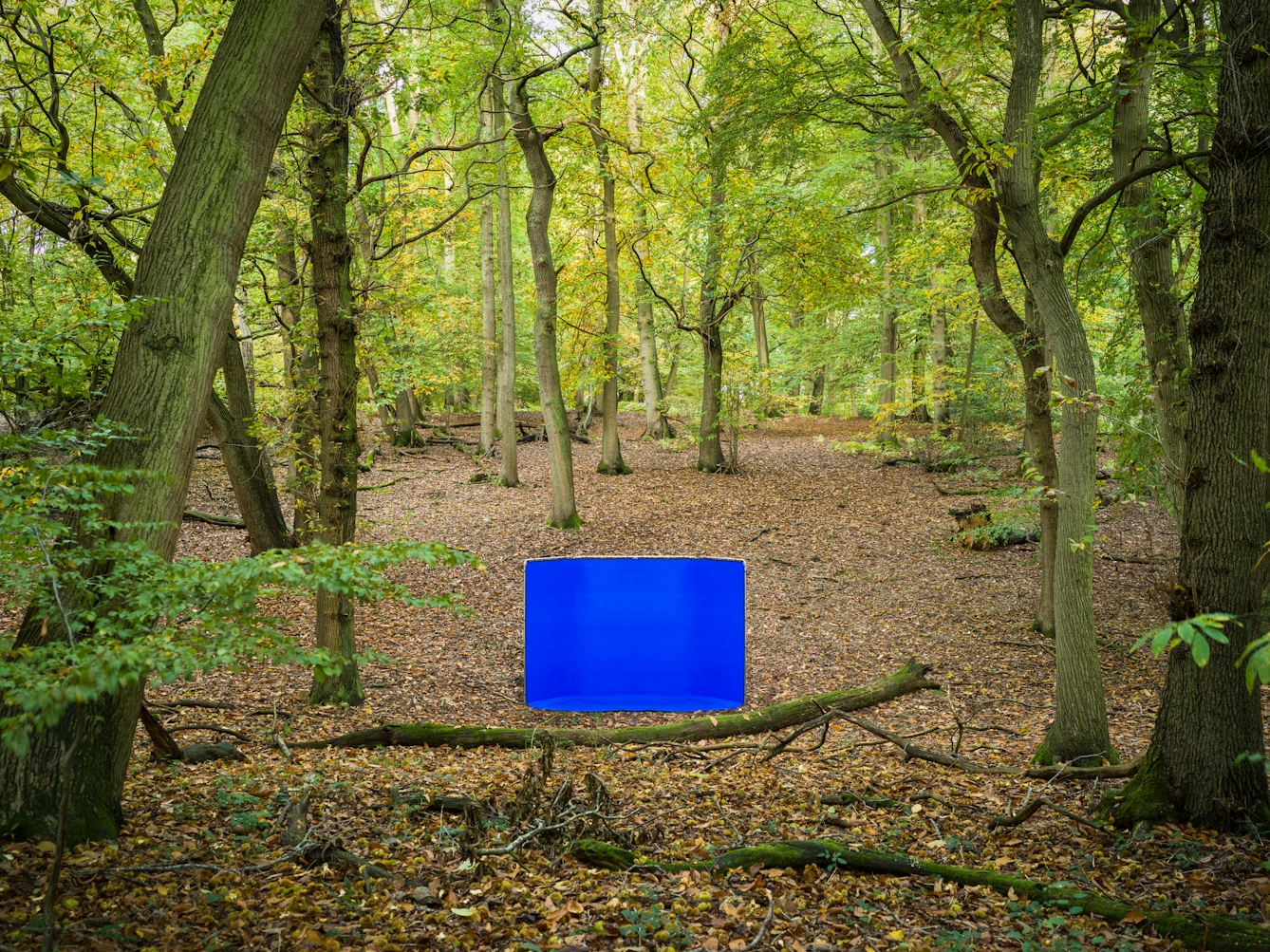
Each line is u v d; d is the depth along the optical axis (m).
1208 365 5.84
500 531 17.98
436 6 15.80
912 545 17.92
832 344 31.42
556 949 4.16
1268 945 4.13
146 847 4.81
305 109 10.08
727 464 23.47
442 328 26.09
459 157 21.56
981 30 9.45
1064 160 10.09
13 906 3.93
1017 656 12.78
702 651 11.76
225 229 4.96
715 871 5.27
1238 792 5.84
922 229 17.39
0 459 4.68
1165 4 10.23
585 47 14.58
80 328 7.39
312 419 13.23
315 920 4.30
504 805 6.31
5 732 2.87
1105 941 4.36
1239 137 5.68
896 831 6.25
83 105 12.52
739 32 15.39
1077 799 6.89
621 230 22.48
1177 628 2.79
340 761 7.65
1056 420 20.06
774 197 18.88
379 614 13.77
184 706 9.30
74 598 4.31
